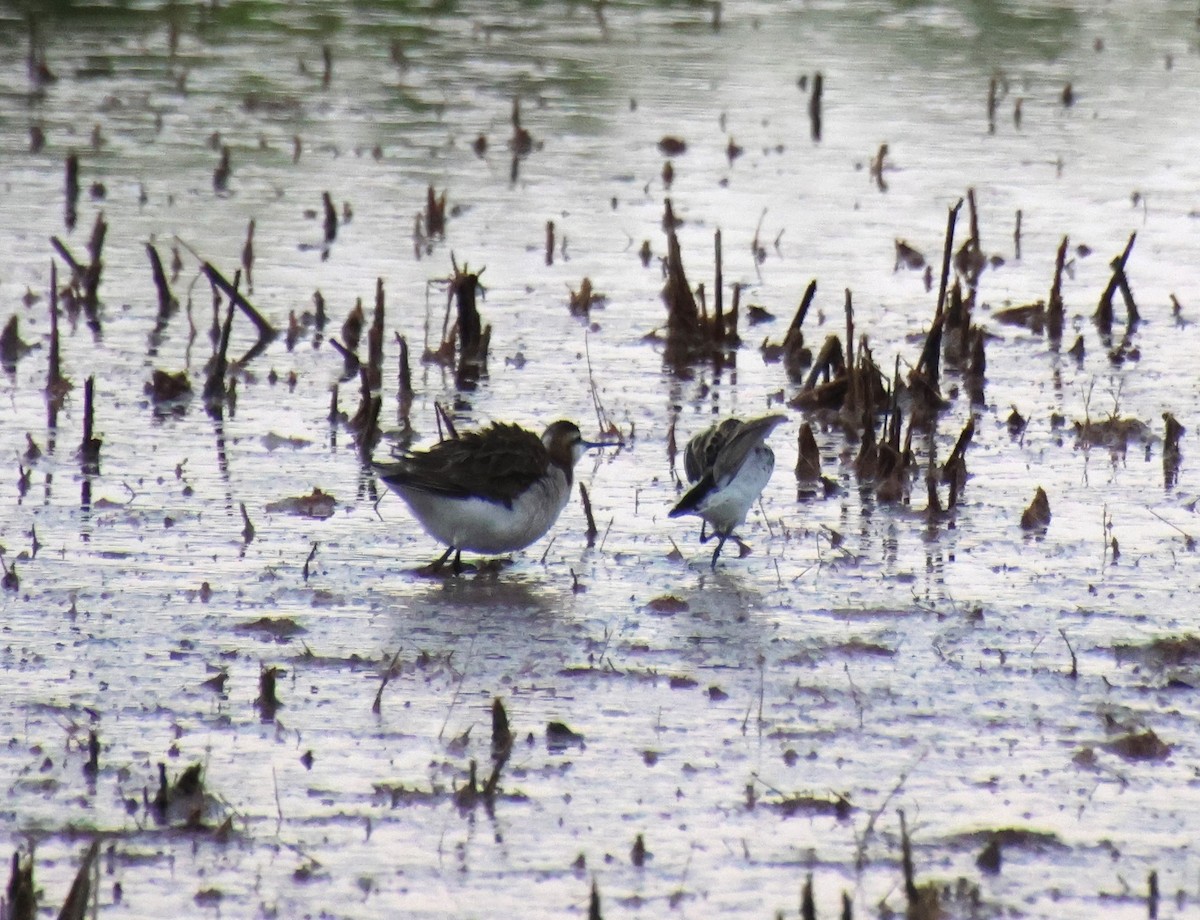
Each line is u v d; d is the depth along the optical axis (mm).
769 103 30906
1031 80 32969
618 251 22484
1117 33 37188
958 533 13633
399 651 11094
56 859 8570
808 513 14195
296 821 9000
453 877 8500
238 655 11062
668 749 9883
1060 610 12016
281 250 22062
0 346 17906
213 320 18875
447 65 33281
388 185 25250
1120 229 23812
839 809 9188
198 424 16109
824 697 10578
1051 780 9578
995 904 8312
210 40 34906
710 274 21562
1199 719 10312
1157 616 11898
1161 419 16656
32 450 14977
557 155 27234
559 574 12781
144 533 13242
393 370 17984
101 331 18938
